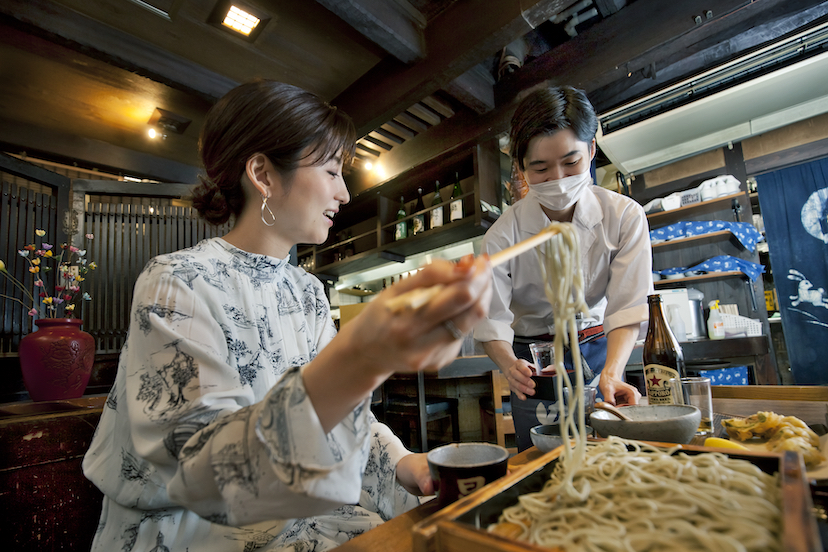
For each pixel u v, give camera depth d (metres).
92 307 2.57
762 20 3.03
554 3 2.68
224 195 1.08
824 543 0.47
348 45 3.28
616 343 1.47
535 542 0.48
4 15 2.49
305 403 0.54
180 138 3.90
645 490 0.53
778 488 0.50
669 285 4.92
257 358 0.95
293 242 1.13
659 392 1.19
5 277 2.30
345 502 0.54
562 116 1.45
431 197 5.23
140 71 3.01
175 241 2.83
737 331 4.15
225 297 0.95
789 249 4.65
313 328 1.19
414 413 3.55
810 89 3.59
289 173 1.03
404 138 4.77
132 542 0.84
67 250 2.50
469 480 0.67
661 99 3.86
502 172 4.71
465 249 4.89
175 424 0.69
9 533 1.31
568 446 0.61
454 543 0.40
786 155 4.61
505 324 1.72
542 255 0.69
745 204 4.61
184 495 0.64
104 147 3.89
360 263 5.55
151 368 0.76
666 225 5.14
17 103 3.33
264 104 1.00
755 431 0.92
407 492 0.95
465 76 3.69
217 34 3.00
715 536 0.42
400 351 0.46
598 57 3.34
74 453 1.47
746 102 3.78
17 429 1.36
